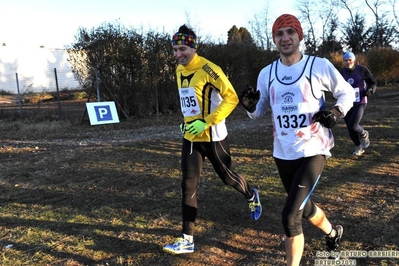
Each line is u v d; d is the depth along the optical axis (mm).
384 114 11781
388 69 27312
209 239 3486
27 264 3104
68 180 5539
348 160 6180
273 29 2641
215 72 3131
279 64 2711
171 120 12805
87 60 12594
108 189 5043
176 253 3197
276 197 4516
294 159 2619
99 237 3568
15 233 3703
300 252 2580
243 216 3984
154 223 3857
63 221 3977
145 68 13266
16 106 19719
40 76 34188
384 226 3594
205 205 4297
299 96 2561
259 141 8273
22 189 5164
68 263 3105
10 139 9828
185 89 3277
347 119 6352
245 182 3564
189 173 3307
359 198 4426
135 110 13484
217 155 3328
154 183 5250
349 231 3535
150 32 13398
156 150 7684
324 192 4664
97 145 8555
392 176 5234
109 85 12844
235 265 3039
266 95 2838
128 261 3109
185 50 3154
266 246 3328
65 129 11367
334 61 28328
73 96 26266
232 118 13391
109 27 12758
